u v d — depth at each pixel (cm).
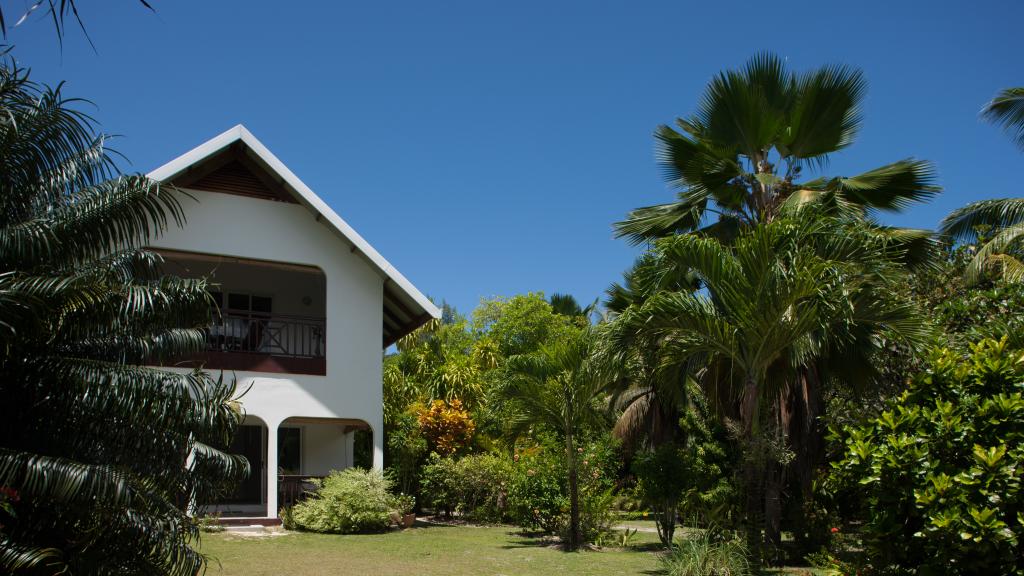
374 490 1606
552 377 1392
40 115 743
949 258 1545
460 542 1471
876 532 650
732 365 1209
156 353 756
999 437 611
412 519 1791
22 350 657
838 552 1198
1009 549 572
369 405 1733
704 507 1314
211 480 749
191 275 1825
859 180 1556
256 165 1712
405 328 2025
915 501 629
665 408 2147
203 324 776
